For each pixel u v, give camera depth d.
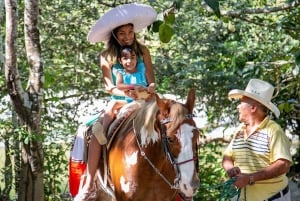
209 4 8.72
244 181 8.76
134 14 9.30
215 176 15.44
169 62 15.93
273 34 14.79
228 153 9.38
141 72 9.36
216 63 15.00
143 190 8.66
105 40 9.49
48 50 15.95
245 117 9.16
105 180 9.13
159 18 10.48
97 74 15.99
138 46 9.42
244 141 9.13
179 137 7.99
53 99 14.55
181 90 15.94
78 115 15.56
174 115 8.11
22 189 12.66
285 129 16.55
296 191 16.27
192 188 7.87
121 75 9.25
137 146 8.65
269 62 12.88
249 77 13.52
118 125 9.08
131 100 9.31
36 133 12.32
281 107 13.16
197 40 16.02
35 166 12.55
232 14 11.91
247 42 14.74
